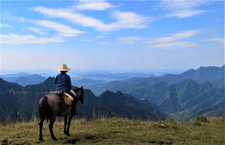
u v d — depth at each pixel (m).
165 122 12.65
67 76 8.79
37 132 9.34
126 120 12.82
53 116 7.66
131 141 8.06
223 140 8.63
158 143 7.99
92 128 10.51
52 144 7.32
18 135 8.80
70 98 8.34
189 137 9.12
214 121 13.66
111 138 8.42
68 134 8.75
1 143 7.63
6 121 11.74
